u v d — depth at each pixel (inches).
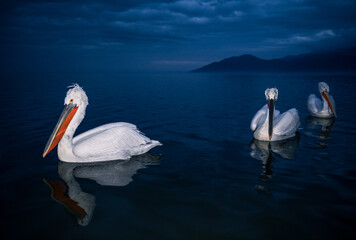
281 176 198.1
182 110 504.1
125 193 171.2
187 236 125.6
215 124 384.2
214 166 220.5
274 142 293.3
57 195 167.3
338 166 217.5
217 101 636.1
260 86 1141.7
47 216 142.6
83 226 133.3
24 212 146.6
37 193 169.9
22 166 215.6
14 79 1788.9
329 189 174.9
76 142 237.3
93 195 167.9
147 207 152.9
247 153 255.0
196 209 150.4
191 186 181.8
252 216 142.7
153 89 1004.6
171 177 197.8
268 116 298.4
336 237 124.0
